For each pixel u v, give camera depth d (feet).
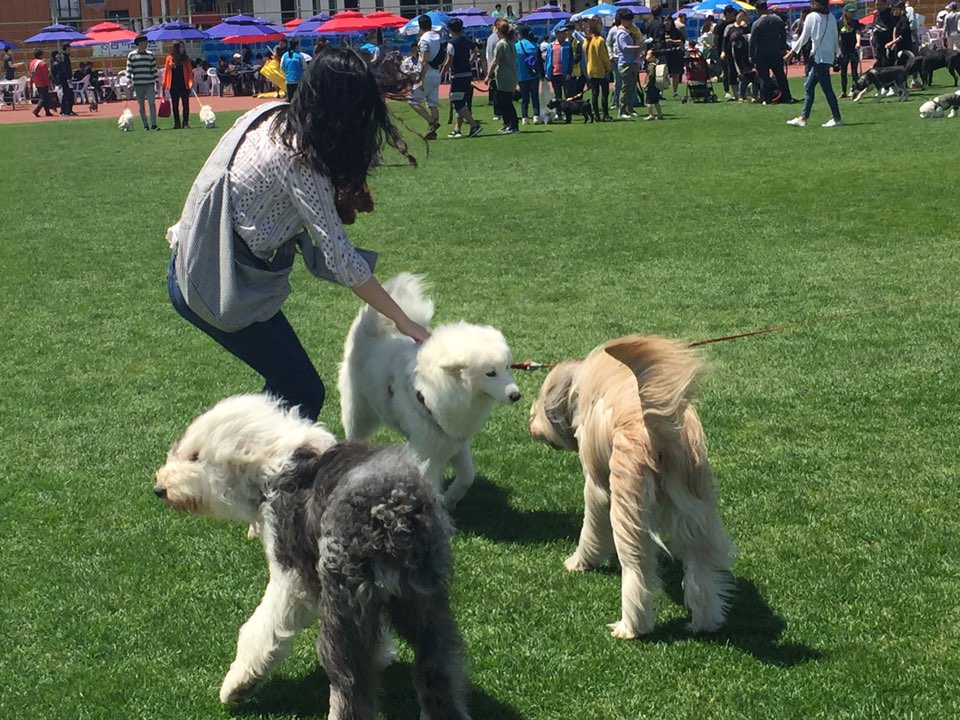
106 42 144.15
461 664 11.11
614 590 14.76
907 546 15.43
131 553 16.35
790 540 15.80
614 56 82.99
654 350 12.44
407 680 12.94
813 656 12.88
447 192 49.78
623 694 12.37
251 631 11.98
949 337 24.68
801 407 21.07
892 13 86.17
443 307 29.84
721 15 122.52
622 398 13.60
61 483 19.13
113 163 68.13
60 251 40.11
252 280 14.94
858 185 44.29
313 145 14.11
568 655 13.20
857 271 31.40
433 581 10.72
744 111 80.33
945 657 12.64
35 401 23.54
